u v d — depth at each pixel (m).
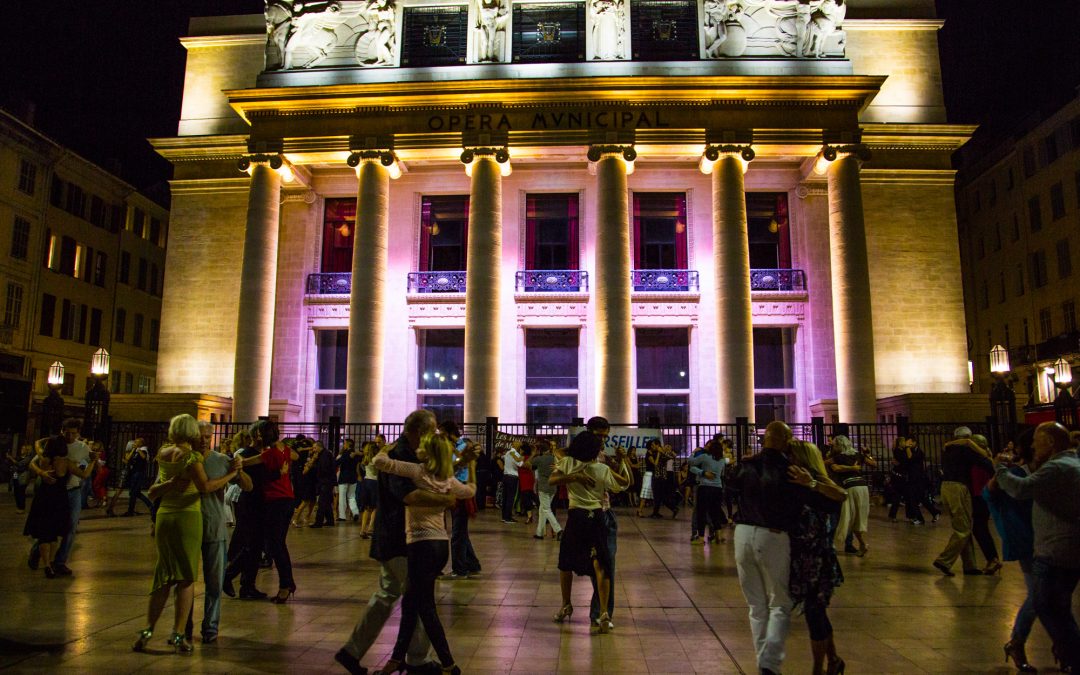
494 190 23.09
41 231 33.56
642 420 25.14
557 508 18.22
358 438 22.19
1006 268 39.22
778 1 23.88
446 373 25.77
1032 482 5.06
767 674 4.83
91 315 37.03
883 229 25.25
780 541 5.00
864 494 11.16
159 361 25.62
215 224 26.17
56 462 9.01
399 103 23.47
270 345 23.31
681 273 25.34
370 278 22.97
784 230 26.02
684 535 13.80
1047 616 5.02
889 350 24.67
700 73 23.17
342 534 13.59
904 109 26.08
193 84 27.72
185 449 6.06
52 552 9.39
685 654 5.98
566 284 25.30
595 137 23.11
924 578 9.34
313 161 24.30
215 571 6.37
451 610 7.54
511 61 23.94
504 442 19.89
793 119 23.08
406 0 24.64
